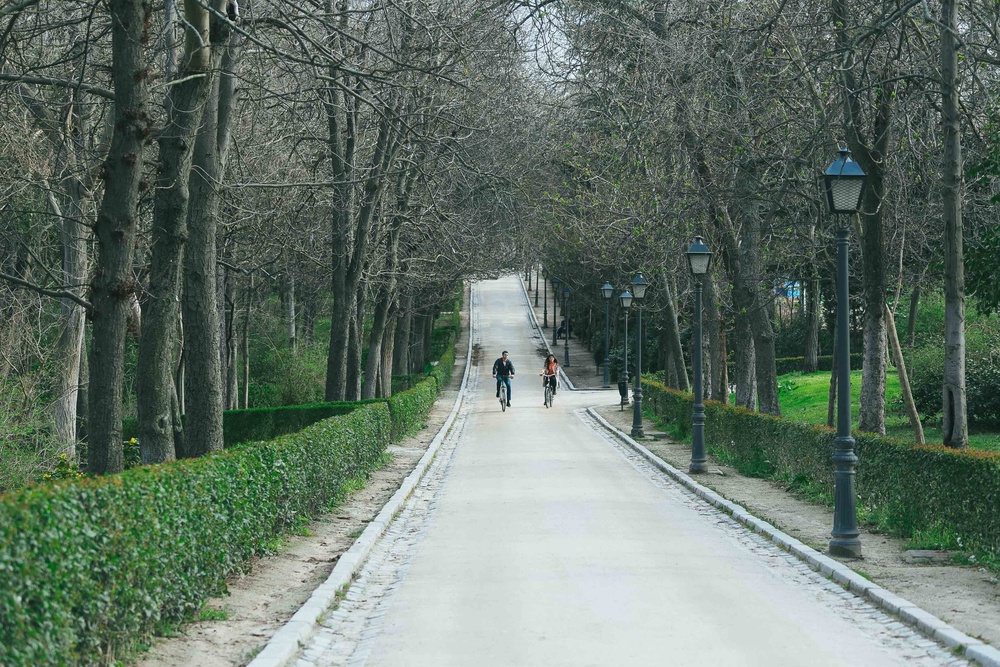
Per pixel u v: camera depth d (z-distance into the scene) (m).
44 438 21.89
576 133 26.44
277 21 14.20
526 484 20.03
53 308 29.34
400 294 42.31
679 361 37.72
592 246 30.91
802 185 21.28
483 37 19.55
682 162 23.33
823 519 15.13
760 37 19.69
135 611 7.48
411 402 33.81
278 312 57.78
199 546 9.07
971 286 18.94
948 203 17.03
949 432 17.12
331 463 16.33
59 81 12.07
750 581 10.78
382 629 8.81
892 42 19.41
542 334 89.31
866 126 19.45
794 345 62.91
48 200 22.80
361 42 13.79
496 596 9.95
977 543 11.68
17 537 5.75
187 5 13.04
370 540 13.12
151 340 13.35
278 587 10.51
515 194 31.72
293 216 27.70
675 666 7.39
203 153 15.30
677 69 21.95
